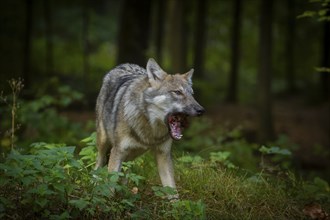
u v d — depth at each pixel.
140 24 17.94
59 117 13.37
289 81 34.88
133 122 7.16
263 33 16.92
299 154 18.14
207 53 37.53
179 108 7.11
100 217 6.41
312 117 25.83
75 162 6.27
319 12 9.07
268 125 17.05
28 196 5.95
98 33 28.47
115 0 36.78
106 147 8.09
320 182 8.51
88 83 22.00
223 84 35.94
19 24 22.02
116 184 6.27
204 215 6.43
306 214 7.46
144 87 7.19
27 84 19.81
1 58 20.61
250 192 7.73
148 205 6.95
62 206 6.30
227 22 31.45
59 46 28.09
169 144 7.38
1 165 5.82
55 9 26.92
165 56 35.16
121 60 18.00
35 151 7.32
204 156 10.23
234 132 14.41
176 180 7.99
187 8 27.12
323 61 29.94
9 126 12.50
